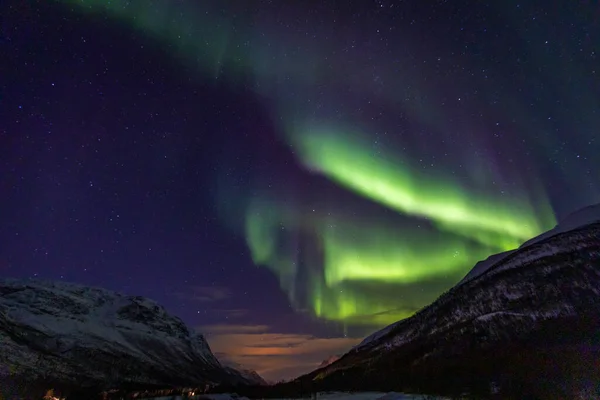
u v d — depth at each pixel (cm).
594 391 2689
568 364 3366
